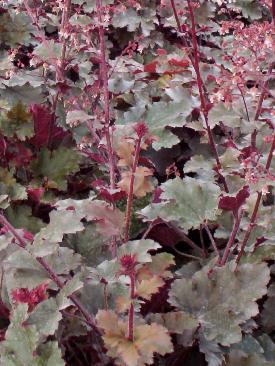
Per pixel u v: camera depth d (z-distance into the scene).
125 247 0.88
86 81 1.14
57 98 1.12
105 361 0.88
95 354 0.90
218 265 0.95
